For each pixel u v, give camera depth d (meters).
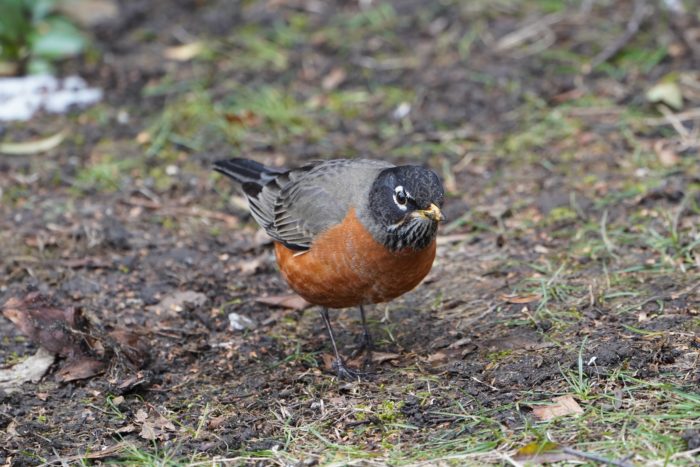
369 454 8.38
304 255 9.95
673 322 9.92
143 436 9.02
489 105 15.90
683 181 13.05
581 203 12.95
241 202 14.00
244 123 15.82
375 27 18.52
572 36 17.58
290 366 10.36
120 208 13.78
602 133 14.77
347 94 16.58
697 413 8.25
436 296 11.45
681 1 18.05
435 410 9.04
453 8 18.86
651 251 11.62
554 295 10.91
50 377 10.20
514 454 8.02
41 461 8.66
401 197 9.21
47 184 14.32
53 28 17.39
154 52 18.17
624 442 8.00
